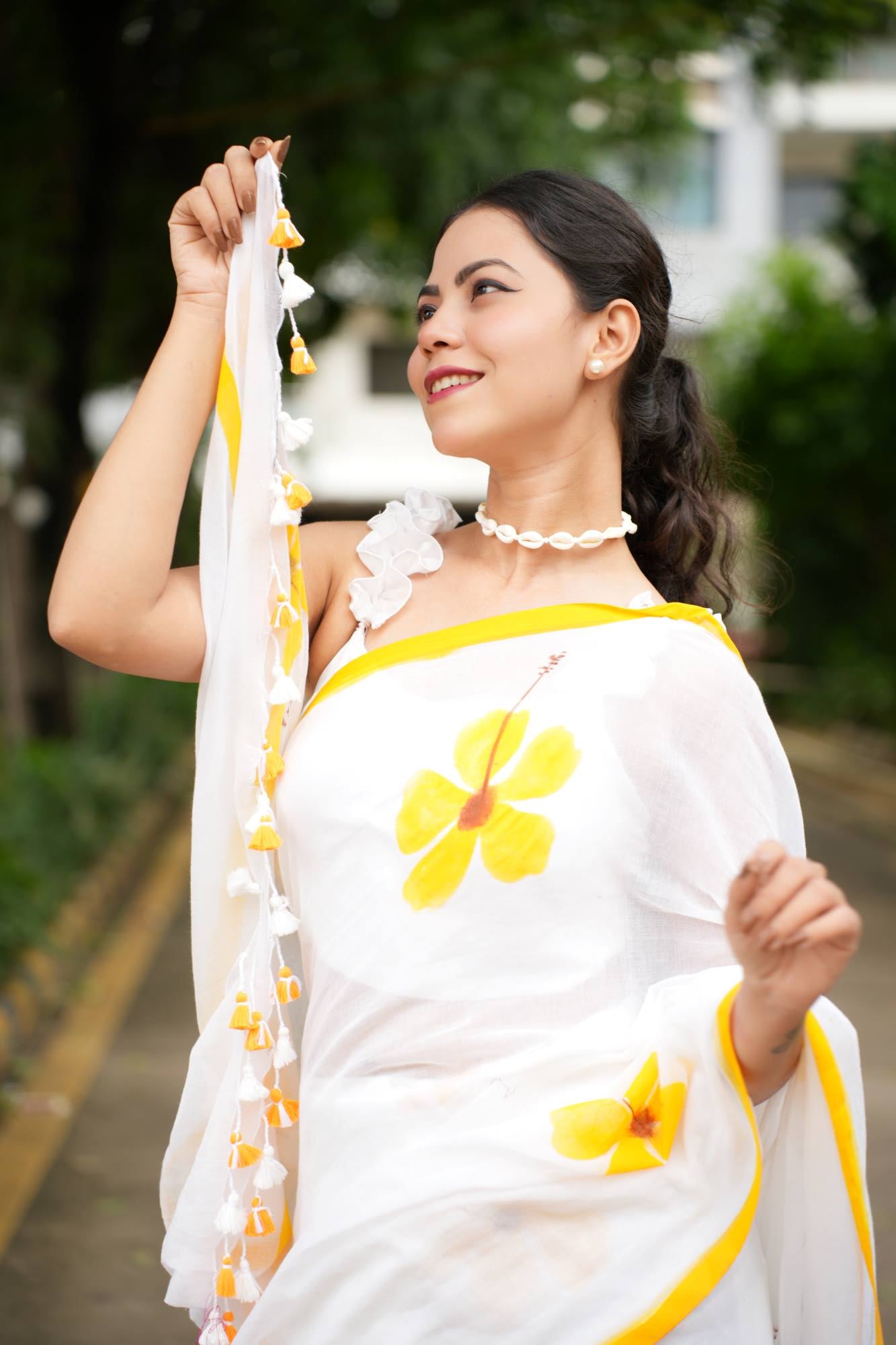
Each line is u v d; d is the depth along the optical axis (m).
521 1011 1.94
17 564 12.45
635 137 13.50
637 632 2.06
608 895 1.96
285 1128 2.15
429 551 2.21
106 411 19.09
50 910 8.38
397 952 1.97
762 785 2.09
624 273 2.16
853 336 19.16
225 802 2.14
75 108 10.32
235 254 2.18
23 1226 4.86
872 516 19.64
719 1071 1.88
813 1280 2.01
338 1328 1.91
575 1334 1.87
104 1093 6.21
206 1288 2.13
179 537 11.09
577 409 2.17
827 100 28.75
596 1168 1.88
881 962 8.83
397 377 29.48
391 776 2.01
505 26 9.91
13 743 11.54
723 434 2.61
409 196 13.44
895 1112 6.07
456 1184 1.88
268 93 10.96
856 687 20.31
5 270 10.72
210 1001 2.17
